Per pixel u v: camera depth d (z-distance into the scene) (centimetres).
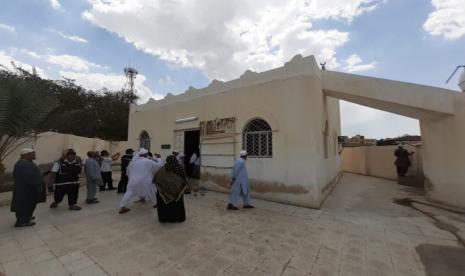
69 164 651
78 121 1906
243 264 356
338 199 824
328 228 512
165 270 338
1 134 863
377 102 753
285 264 357
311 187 682
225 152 894
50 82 2000
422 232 491
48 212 625
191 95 1059
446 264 361
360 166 1791
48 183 749
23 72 1218
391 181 1319
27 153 523
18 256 377
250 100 834
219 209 662
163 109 1200
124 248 407
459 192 646
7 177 1149
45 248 406
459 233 484
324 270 342
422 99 663
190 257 376
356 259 375
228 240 443
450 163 671
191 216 592
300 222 551
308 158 692
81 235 464
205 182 958
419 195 886
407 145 1262
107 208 670
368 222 554
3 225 522
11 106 832
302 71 720
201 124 988
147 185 664
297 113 719
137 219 566
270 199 761
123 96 2556
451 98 654
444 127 688
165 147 1173
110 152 2100
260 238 454
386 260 372
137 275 325
